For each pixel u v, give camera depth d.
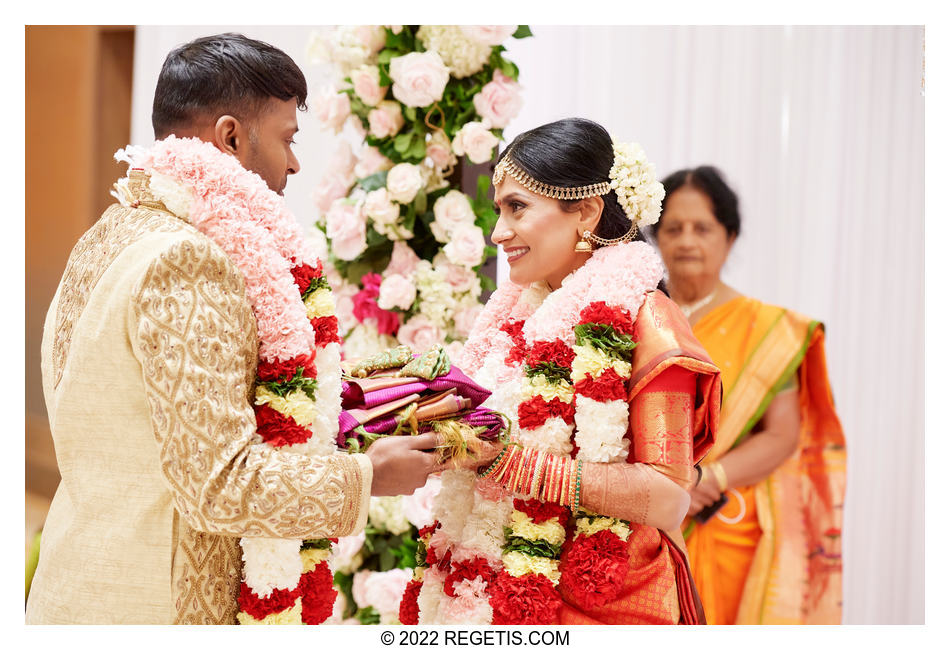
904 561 3.85
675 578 1.79
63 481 1.60
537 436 1.67
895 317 3.76
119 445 1.45
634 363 1.67
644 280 1.73
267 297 1.50
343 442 1.61
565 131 1.78
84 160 4.42
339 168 2.85
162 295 1.37
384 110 2.68
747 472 3.02
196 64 1.61
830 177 3.68
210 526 1.34
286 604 1.53
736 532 3.05
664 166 3.61
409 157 2.72
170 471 1.34
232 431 1.36
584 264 1.83
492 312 2.00
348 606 2.78
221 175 1.53
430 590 1.84
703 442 1.72
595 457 1.62
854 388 3.78
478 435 1.63
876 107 3.69
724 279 3.72
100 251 1.56
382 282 2.69
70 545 1.49
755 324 3.10
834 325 3.74
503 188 1.80
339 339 1.66
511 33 2.63
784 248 3.70
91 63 4.37
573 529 1.72
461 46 2.62
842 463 3.12
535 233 1.76
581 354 1.66
